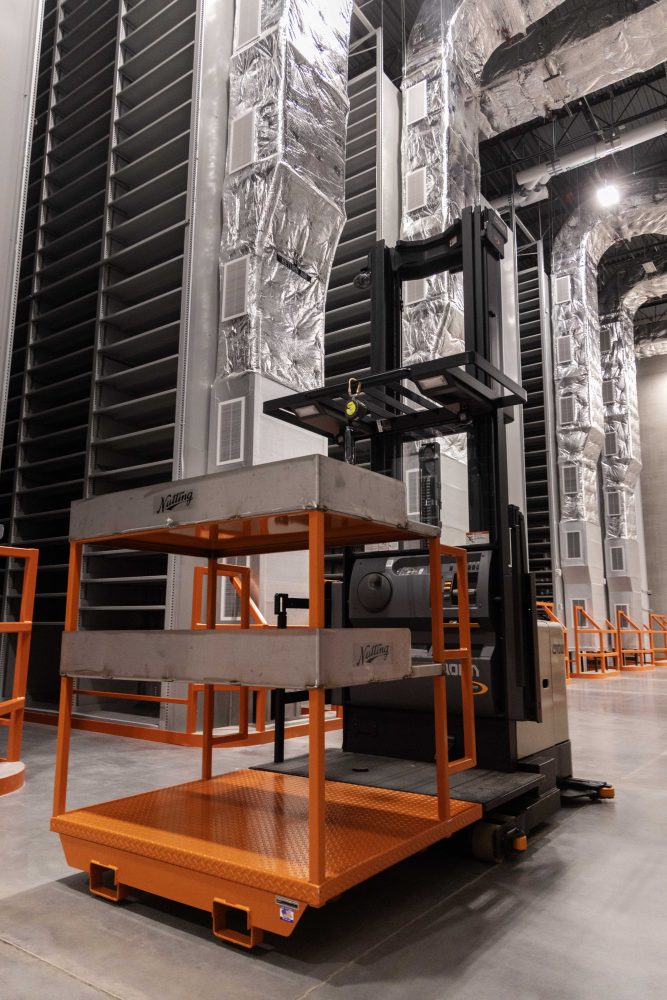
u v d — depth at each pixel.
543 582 13.94
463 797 2.56
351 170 9.59
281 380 5.93
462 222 3.48
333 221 6.47
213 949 1.84
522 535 3.24
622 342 16.66
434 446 3.58
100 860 2.19
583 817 3.24
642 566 18.31
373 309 3.79
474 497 3.31
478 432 3.35
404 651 2.02
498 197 14.66
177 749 4.81
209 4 6.55
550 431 13.92
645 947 1.88
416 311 8.06
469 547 3.21
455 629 3.12
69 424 8.27
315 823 1.68
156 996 1.60
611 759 4.71
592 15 9.29
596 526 14.14
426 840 2.12
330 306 9.75
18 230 4.41
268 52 6.18
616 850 2.73
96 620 6.73
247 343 5.77
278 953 1.82
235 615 5.51
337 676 1.71
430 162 8.67
